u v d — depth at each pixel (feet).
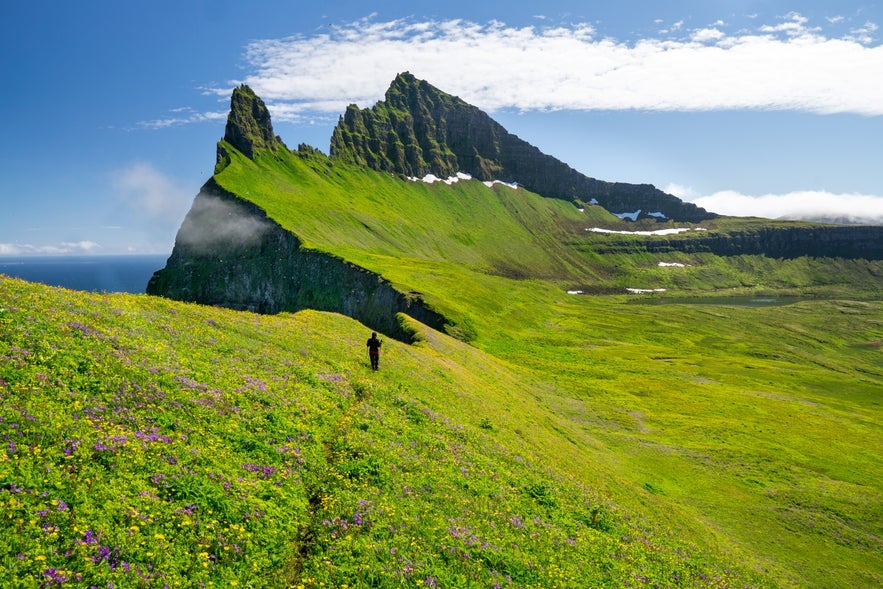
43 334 70.08
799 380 433.48
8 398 53.47
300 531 55.06
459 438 104.63
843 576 139.54
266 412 77.36
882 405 380.17
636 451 218.18
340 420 87.81
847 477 215.72
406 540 56.95
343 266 554.87
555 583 58.80
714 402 320.29
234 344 105.40
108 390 64.34
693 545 106.52
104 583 38.27
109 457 51.49
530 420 184.44
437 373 168.96
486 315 516.73
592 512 91.56
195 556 45.01
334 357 128.77
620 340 564.71
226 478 56.59
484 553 59.72
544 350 434.30
